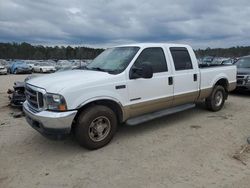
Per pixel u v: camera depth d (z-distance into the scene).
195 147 4.66
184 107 6.14
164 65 5.55
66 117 4.10
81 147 4.74
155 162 4.08
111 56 5.51
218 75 7.00
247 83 9.49
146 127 5.83
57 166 4.02
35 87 4.49
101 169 3.90
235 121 6.27
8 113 7.29
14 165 4.07
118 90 4.72
